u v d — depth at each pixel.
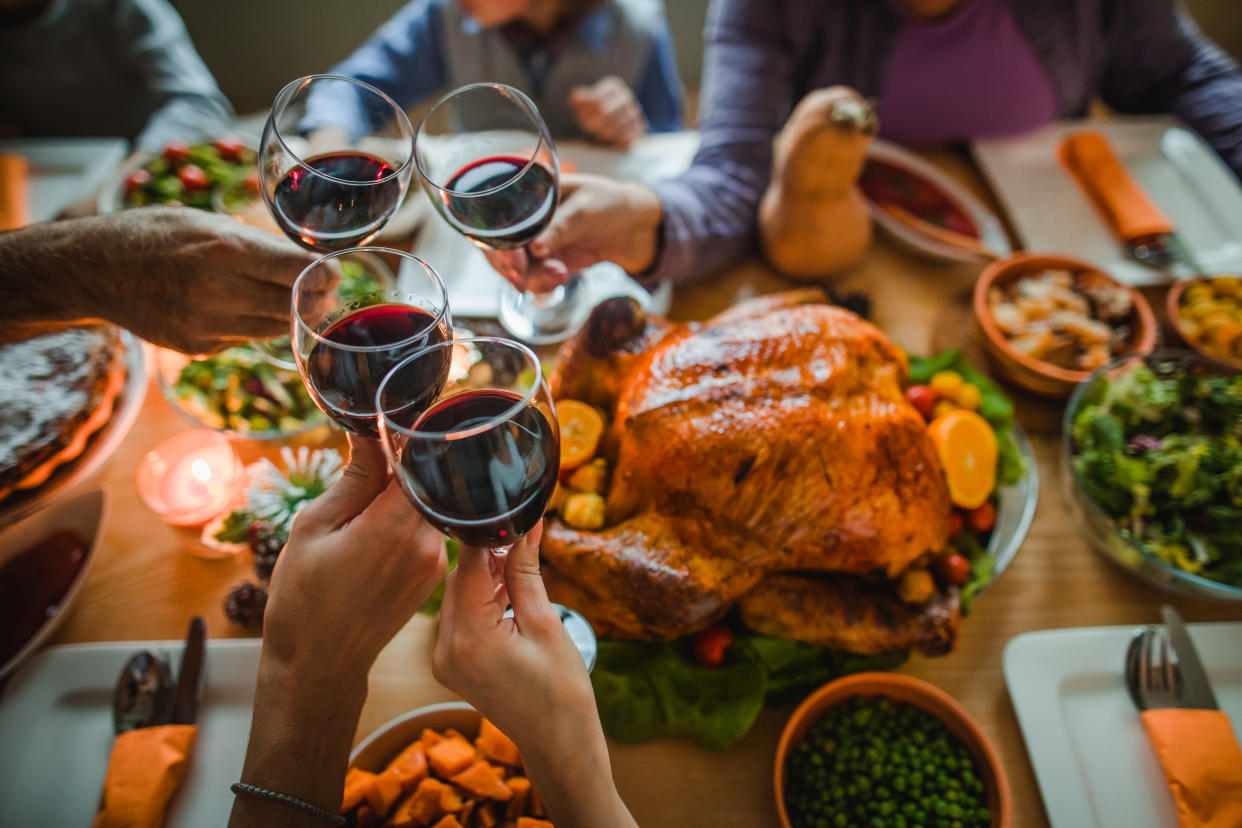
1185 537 1.23
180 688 1.14
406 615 0.87
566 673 0.78
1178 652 1.14
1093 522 1.28
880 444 1.14
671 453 1.15
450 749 1.03
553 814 0.79
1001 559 1.24
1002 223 1.79
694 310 1.63
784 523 1.12
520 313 1.52
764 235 1.65
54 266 1.07
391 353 0.80
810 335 1.20
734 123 1.77
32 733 1.14
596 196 1.40
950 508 1.22
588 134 2.21
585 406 1.32
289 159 0.93
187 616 1.26
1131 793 1.08
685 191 1.60
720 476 1.13
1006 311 1.51
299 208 0.97
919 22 1.89
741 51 1.85
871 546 1.13
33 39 2.33
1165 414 1.32
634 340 1.33
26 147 1.96
